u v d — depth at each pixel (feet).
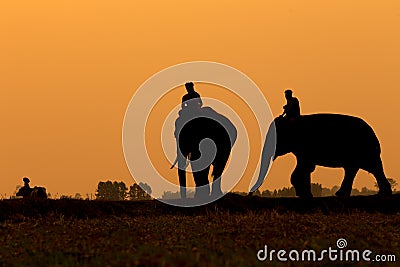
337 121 269.85
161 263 138.82
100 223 207.31
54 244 171.63
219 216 215.92
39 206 238.27
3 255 162.40
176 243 168.86
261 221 203.82
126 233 186.50
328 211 252.62
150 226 199.62
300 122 268.21
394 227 202.18
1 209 231.91
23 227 202.39
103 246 166.71
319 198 261.03
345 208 254.68
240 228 192.03
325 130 267.80
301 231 190.29
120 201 251.39
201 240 172.76
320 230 192.44
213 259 143.54
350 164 269.85
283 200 258.78
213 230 188.65
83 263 151.23
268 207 253.03
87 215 239.09
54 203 241.35
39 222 212.43
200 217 217.56
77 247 167.84
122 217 228.84
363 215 228.84
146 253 154.40
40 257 158.30
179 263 138.62
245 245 167.94
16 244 173.88
